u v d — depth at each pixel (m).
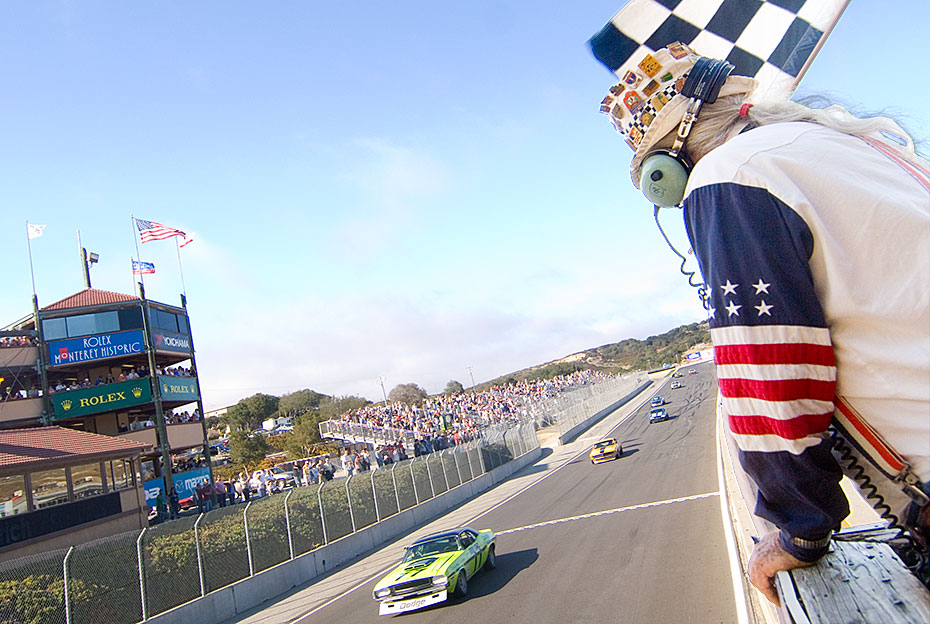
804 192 1.00
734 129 1.22
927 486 0.96
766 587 1.30
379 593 12.16
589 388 71.25
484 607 11.49
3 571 11.81
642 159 1.34
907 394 0.94
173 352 34.75
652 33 1.56
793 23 1.50
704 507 16.33
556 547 15.64
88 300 33.00
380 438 43.69
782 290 0.98
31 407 29.80
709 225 1.07
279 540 18.56
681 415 52.50
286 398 104.88
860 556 1.24
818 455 0.98
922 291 0.91
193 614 14.71
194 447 34.62
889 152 1.12
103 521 21.36
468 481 33.84
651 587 10.16
